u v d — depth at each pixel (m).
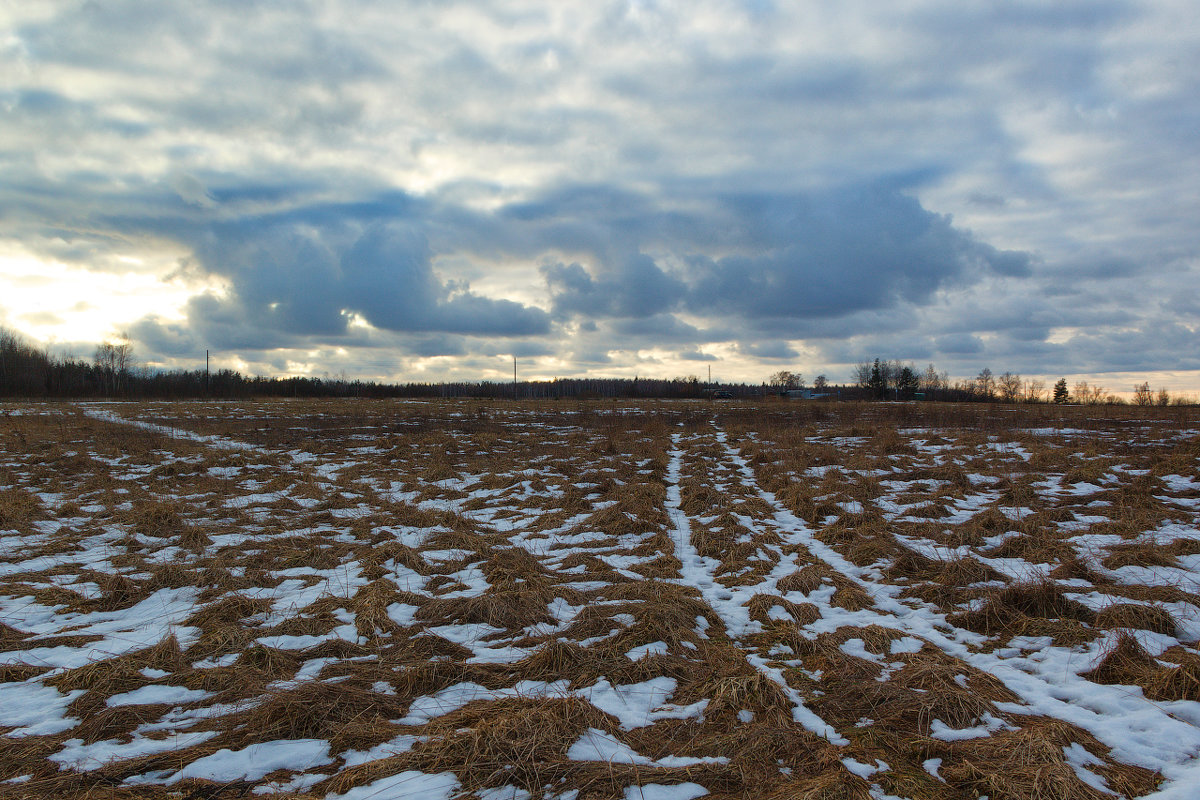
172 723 3.96
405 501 11.25
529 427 25.78
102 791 3.22
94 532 8.64
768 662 4.82
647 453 16.02
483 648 5.17
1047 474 11.78
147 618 5.86
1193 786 3.05
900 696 4.05
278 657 4.77
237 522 9.37
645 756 3.55
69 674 4.46
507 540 8.64
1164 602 5.44
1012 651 4.87
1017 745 3.42
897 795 3.16
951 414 27.38
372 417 31.30
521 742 3.50
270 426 25.44
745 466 14.79
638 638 5.14
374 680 4.55
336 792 3.21
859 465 13.19
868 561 7.35
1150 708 3.89
